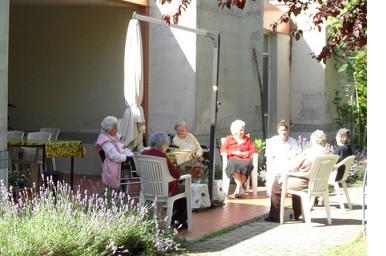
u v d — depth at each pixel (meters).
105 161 8.68
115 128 8.89
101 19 12.88
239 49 14.00
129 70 9.81
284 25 16.70
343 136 10.70
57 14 13.23
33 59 13.44
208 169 10.37
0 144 7.48
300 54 17.55
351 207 10.33
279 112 17.02
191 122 12.22
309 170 8.88
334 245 7.77
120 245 6.47
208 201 9.98
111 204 7.61
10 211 6.24
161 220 7.44
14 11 13.53
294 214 9.36
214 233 8.30
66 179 11.91
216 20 12.98
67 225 6.13
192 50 12.20
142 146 10.11
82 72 13.07
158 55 12.41
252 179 11.48
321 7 7.89
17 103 13.57
